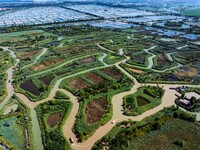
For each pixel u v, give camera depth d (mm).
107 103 81375
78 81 100188
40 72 109938
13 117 74000
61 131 66562
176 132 66375
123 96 86938
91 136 65312
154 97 86312
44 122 70250
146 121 71375
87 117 73938
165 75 107438
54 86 95062
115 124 70438
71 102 81812
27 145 61875
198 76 107312
